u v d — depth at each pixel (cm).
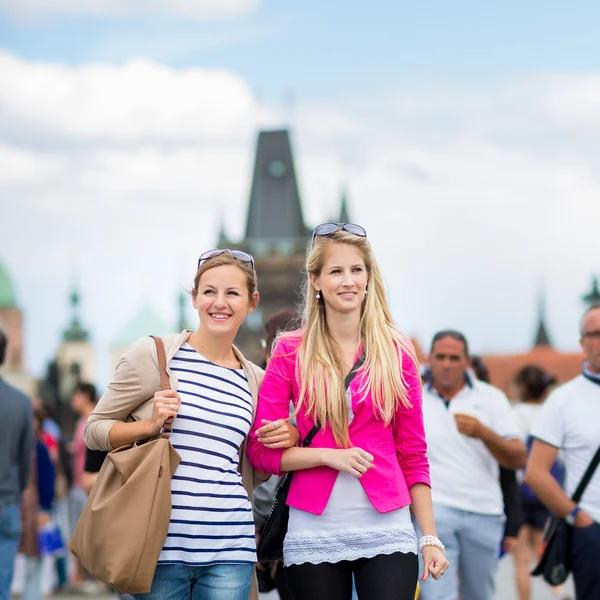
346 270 832
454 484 1283
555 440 1182
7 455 1372
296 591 812
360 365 825
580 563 1163
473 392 1337
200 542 814
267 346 1145
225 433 834
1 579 1362
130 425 827
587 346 1177
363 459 793
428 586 1261
